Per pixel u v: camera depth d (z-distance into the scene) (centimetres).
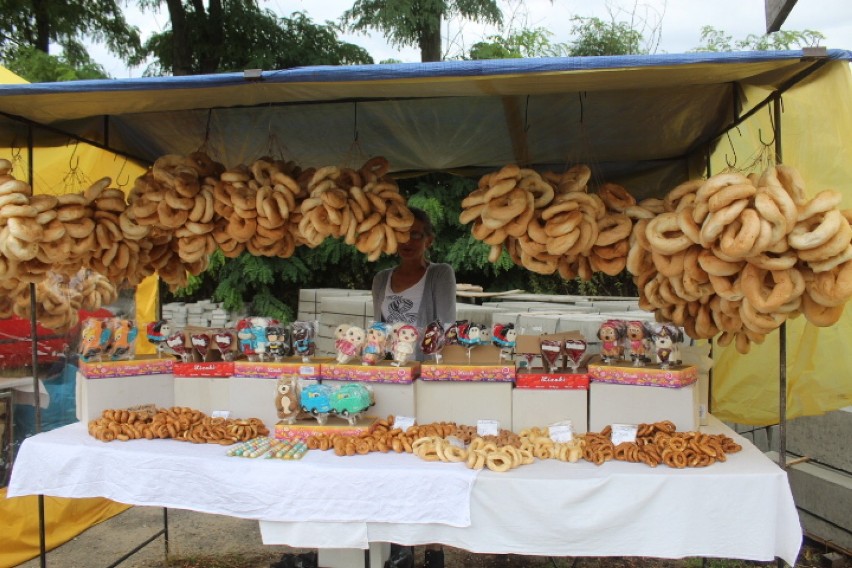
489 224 273
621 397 273
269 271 842
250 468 254
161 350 334
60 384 437
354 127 374
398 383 280
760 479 231
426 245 396
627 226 271
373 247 301
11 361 413
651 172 465
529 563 397
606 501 234
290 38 827
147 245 331
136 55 948
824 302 222
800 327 362
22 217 279
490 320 549
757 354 394
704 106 348
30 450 284
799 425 420
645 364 284
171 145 411
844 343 350
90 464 274
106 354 320
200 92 285
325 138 408
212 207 308
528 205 268
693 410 270
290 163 326
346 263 945
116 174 443
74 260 311
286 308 870
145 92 279
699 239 231
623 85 271
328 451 266
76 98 290
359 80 237
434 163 462
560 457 254
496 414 279
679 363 283
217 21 798
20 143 371
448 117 372
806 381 362
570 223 263
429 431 268
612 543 235
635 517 234
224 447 276
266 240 312
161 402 318
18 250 278
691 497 232
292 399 277
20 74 805
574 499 234
